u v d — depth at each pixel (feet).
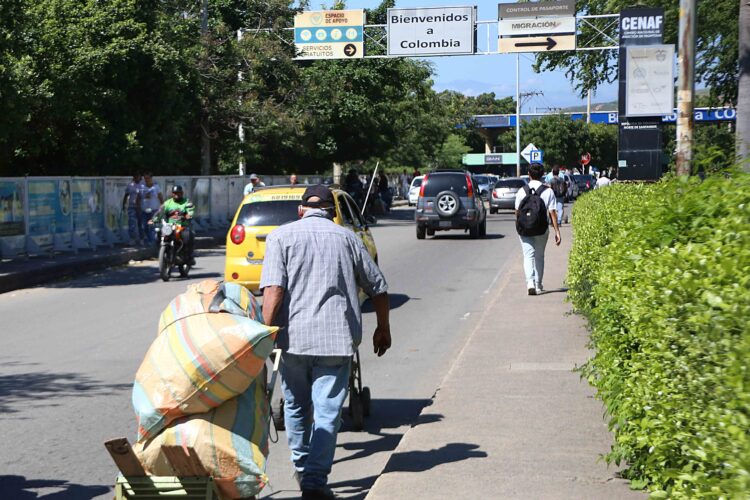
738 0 104.17
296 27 138.51
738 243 14.06
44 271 67.82
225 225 124.16
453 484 19.79
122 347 40.11
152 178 93.91
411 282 63.57
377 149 173.68
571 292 42.47
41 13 93.91
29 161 102.68
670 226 19.06
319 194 20.89
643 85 99.35
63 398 30.78
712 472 12.60
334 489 21.65
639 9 108.27
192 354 16.49
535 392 28.32
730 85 116.26
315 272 19.92
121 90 102.94
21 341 42.06
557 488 19.27
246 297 18.44
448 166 356.59
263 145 144.87
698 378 13.24
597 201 48.67
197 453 16.38
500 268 71.87
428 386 32.65
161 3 112.98
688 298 13.87
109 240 91.40
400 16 134.21
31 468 23.34
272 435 26.61
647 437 15.94
